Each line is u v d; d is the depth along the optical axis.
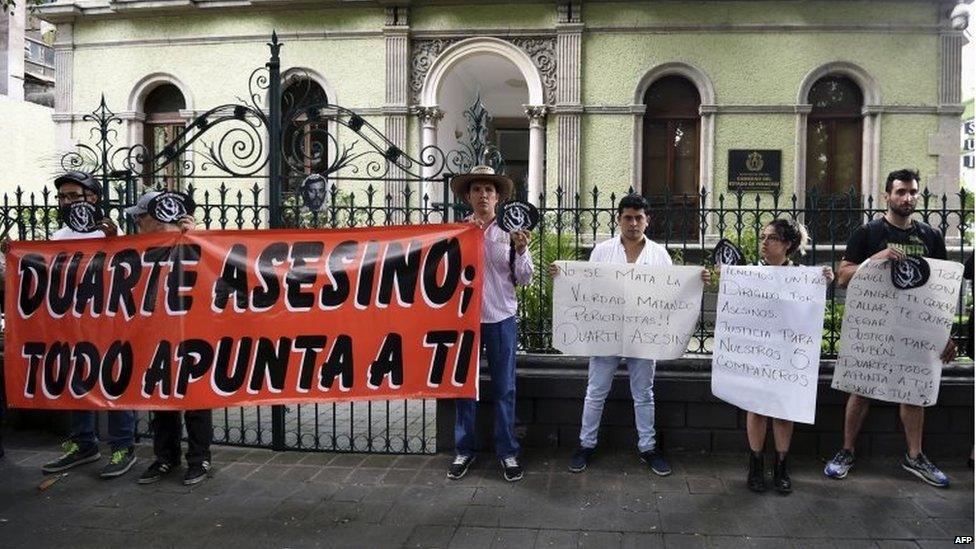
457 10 11.16
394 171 11.12
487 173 4.29
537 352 5.03
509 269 4.36
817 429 4.64
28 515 3.85
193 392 4.28
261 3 11.32
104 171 4.96
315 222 4.73
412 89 11.37
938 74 10.64
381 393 4.29
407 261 4.31
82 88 12.18
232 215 10.15
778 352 4.01
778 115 10.78
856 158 11.02
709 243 8.52
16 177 14.75
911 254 4.19
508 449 4.37
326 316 4.31
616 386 4.76
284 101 11.67
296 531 3.63
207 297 4.33
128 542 3.52
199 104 11.78
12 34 15.60
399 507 3.92
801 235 4.23
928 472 4.18
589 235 9.87
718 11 10.77
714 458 4.64
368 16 11.30
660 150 11.18
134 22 11.93
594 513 3.80
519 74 12.48
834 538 3.47
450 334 4.27
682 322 4.32
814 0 10.61
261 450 4.92
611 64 10.94
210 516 3.82
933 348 4.06
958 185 10.59
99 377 4.36
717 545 3.41
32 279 4.46
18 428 5.45
